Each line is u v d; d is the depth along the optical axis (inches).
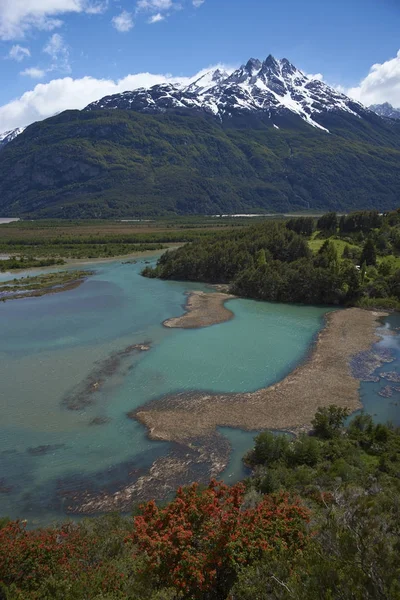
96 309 3038.9
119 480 1194.6
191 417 1528.1
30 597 588.7
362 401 1663.4
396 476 1098.1
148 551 601.0
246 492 1055.0
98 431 1440.7
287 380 1840.6
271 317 2881.4
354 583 412.2
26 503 1109.7
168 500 1105.4
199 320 2753.4
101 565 676.7
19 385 1780.3
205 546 604.1
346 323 2741.1
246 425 1477.6
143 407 1599.4
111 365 1985.7
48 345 2260.1
